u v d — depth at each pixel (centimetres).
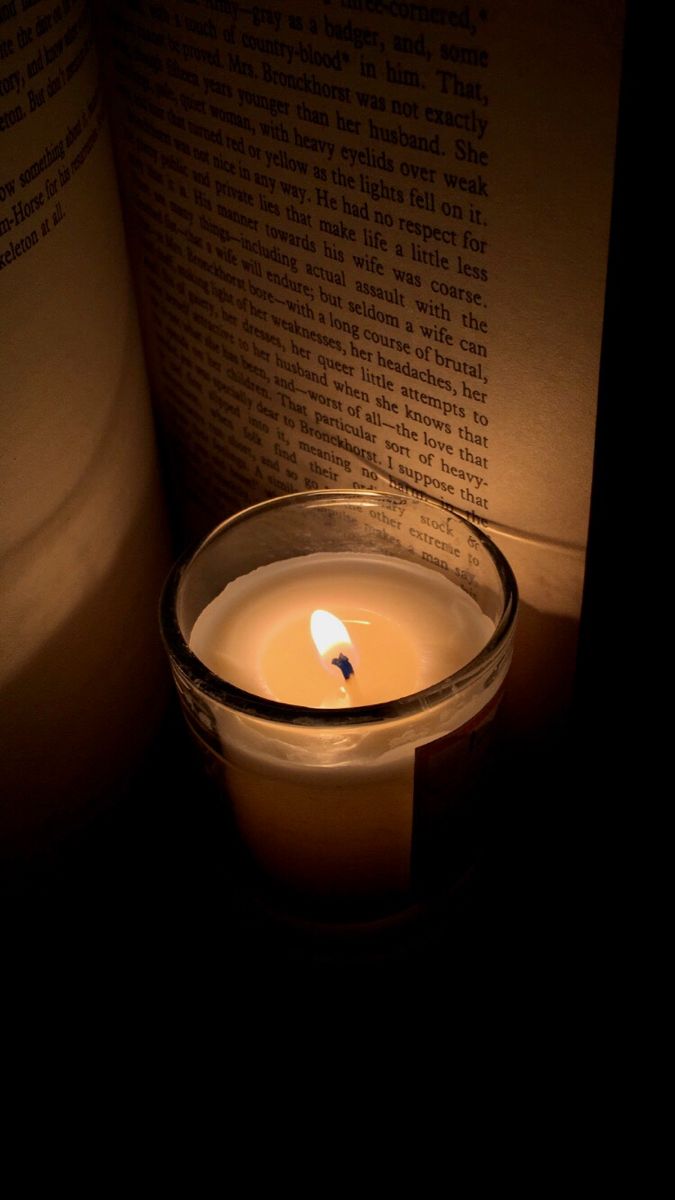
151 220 27
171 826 28
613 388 21
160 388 29
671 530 22
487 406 23
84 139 23
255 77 22
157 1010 25
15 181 21
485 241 21
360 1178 22
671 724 23
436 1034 24
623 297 20
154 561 27
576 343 21
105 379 24
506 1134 23
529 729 27
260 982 25
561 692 25
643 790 24
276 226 24
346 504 25
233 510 29
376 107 21
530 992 25
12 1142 23
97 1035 24
